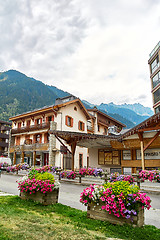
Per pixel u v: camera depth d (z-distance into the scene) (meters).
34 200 6.58
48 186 6.27
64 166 26.20
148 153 16.41
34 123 29.81
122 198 4.41
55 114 27.00
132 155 17.31
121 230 4.18
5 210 5.34
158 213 6.15
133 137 15.77
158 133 13.82
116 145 16.64
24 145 29.16
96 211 4.88
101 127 38.81
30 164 29.70
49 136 26.45
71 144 16.44
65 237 3.72
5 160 23.16
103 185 5.02
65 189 10.53
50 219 4.81
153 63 32.28
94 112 36.78
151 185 11.23
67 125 27.80
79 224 4.50
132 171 16.92
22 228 4.05
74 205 6.76
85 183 12.79
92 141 16.81
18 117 31.75
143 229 4.25
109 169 19.72
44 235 3.76
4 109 126.19
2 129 50.06
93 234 3.93
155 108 31.23
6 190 9.54
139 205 4.43
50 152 25.41
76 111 30.27
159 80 30.11
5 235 3.62
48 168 14.74
